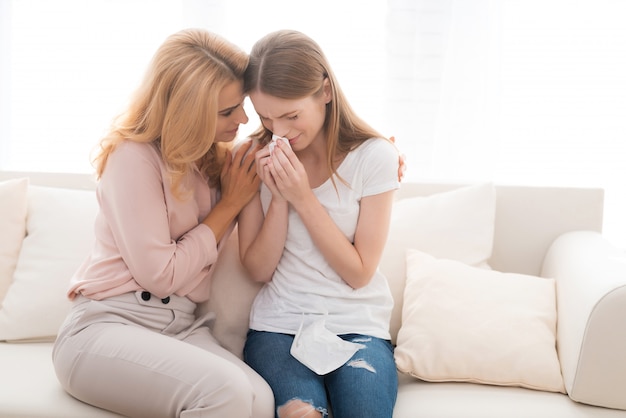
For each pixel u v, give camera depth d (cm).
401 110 242
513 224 196
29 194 192
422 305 166
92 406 143
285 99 151
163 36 249
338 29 245
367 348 153
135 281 154
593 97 247
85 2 250
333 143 163
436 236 186
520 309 164
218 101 153
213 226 162
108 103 254
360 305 164
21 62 255
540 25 245
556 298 170
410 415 141
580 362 144
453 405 144
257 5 244
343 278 163
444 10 236
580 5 243
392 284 182
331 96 161
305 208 158
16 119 259
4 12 249
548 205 195
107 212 152
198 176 166
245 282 177
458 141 238
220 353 156
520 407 144
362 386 140
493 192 191
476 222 188
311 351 151
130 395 138
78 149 258
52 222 185
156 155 154
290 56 151
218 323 174
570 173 251
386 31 239
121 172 150
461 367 156
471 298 165
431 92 240
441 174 240
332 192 165
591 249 171
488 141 238
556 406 145
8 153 256
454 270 172
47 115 257
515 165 253
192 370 136
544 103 249
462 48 235
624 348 141
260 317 167
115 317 149
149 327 154
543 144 251
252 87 154
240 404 132
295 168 156
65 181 202
